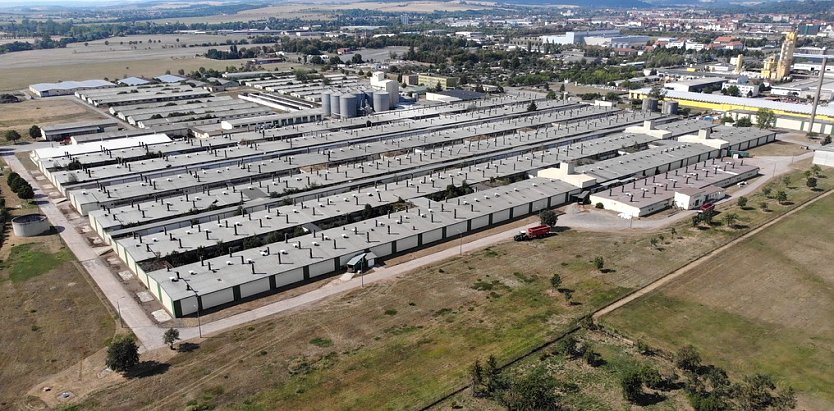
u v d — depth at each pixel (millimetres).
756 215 108125
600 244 95812
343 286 81938
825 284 81562
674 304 76062
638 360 64500
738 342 67688
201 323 72250
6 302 77500
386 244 91562
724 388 58312
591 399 58250
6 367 63625
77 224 106312
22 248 95125
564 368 63281
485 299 78000
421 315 74000
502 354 65500
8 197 121625
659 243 95812
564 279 83438
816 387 59656
